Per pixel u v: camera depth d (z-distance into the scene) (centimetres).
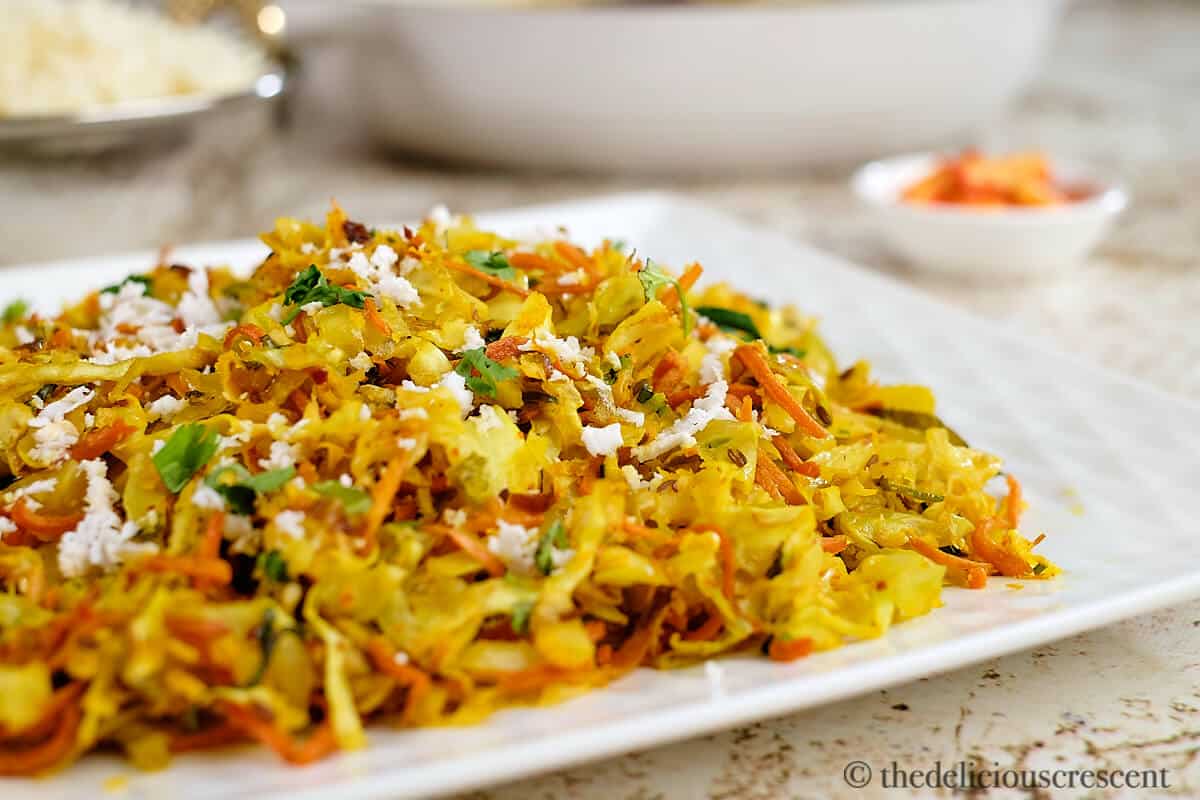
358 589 36
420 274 41
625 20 69
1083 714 38
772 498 40
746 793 36
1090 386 47
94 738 35
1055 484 43
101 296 45
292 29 76
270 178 76
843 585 39
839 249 66
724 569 38
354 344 40
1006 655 39
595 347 41
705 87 71
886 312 53
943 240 61
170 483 38
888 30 72
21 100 63
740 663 37
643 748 35
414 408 38
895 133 76
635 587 38
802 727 38
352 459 38
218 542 37
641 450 39
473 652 36
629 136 73
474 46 71
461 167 79
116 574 37
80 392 40
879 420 45
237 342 40
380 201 72
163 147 65
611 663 37
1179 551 40
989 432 46
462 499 38
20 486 39
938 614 38
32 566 37
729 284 56
